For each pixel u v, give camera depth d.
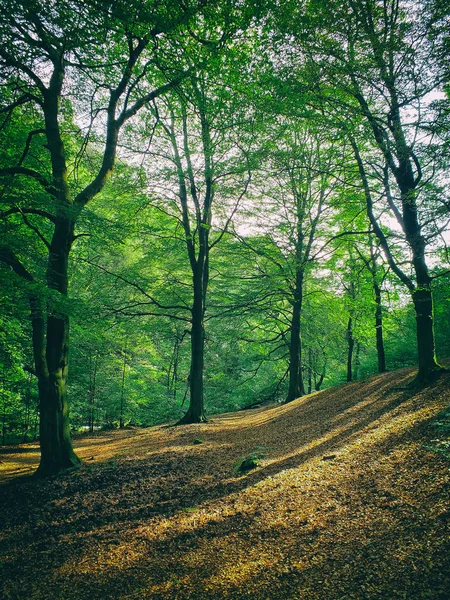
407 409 9.70
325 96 10.73
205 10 7.97
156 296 19.33
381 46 8.83
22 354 16.25
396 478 6.12
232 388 28.78
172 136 16.83
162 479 8.97
